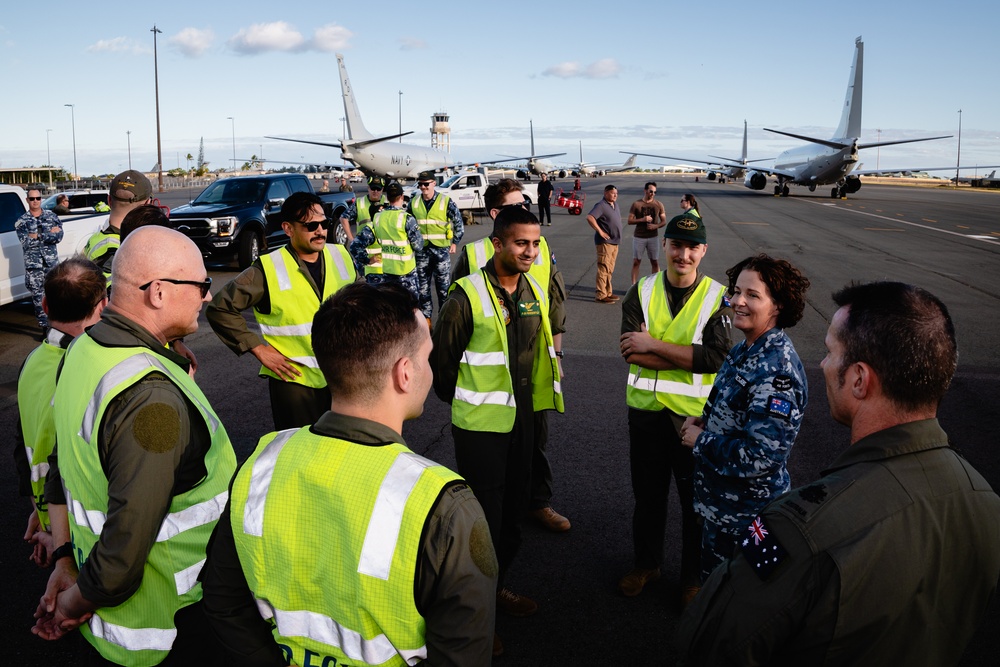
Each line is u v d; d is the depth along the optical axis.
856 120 45.16
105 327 1.84
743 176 100.56
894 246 18.61
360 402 1.39
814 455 5.00
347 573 1.28
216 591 1.44
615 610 3.24
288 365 3.61
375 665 1.30
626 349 3.19
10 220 9.27
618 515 4.16
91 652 1.97
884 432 1.34
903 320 1.32
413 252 7.98
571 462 4.88
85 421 1.72
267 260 3.62
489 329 2.93
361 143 43.19
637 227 11.17
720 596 1.36
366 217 9.04
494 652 2.92
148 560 1.78
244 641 1.45
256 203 14.35
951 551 1.29
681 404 3.18
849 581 1.22
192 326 2.02
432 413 5.95
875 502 1.27
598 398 6.26
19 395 2.39
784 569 1.26
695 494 2.66
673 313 3.21
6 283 9.13
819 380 6.81
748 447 2.31
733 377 2.47
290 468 1.37
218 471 1.92
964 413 5.79
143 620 1.82
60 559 2.01
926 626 1.28
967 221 27.81
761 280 2.40
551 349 3.18
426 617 1.29
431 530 1.26
